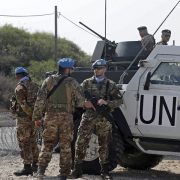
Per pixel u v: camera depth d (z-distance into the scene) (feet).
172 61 28.12
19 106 27.99
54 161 33.60
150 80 28.07
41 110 24.82
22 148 28.19
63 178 24.75
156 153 28.22
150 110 27.96
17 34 164.86
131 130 28.35
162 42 31.89
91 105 25.99
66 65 25.12
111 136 26.43
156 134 27.91
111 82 26.40
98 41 35.58
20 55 148.36
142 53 31.60
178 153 27.89
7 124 56.70
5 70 135.54
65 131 24.82
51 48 161.68
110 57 34.68
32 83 28.02
